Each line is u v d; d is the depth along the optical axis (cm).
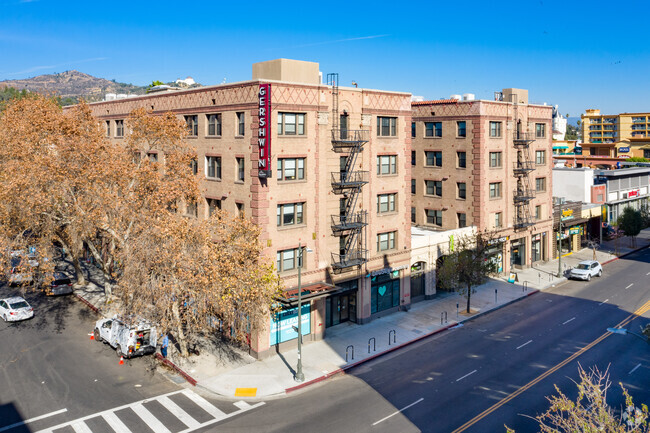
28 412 2500
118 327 3219
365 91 3831
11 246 3566
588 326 3891
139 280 2809
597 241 7338
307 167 3481
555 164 8625
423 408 2583
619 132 18388
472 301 4612
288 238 3416
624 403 2602
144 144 4519
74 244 4178
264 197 3266
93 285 4672
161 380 2923
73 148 3469
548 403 2611
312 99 3466
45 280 3672
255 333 3244
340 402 2672
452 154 5303
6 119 4291
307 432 2348
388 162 4112
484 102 5059
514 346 3494
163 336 3142
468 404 2619
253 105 3234
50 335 3556
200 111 3772
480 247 4438
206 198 3756
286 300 3169
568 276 5503
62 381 2855
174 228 2748
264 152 3147
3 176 3638
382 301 4172
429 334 3756
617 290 4972
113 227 3466
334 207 3694
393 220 4162
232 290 2806
